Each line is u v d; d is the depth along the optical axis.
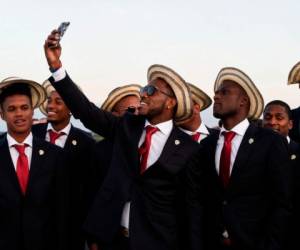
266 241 4.79
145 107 5.09
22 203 4.91
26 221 4.88
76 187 5.94
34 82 5.27
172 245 4.98
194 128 7.12
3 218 4.87
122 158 5.05
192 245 4.94
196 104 7.00
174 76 5.12
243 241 4.82
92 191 5.89
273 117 6.39
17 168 4.99
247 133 5.04
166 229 4.94
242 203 4.91
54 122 6.28
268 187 4.93
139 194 4.90
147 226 4.88
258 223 4.89
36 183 4.96
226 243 4.91
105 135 5.32
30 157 5.09
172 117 5.27
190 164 5.06
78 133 6.29
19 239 4.87
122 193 4.85
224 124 5.17
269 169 4.87
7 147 5.04
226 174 4.97
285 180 4.82
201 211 5.09
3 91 5.07
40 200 4.95
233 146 5.05
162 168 4.93
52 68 4.88
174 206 5.07
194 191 5.08
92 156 6.01
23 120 5.01
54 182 5.11
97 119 5.14
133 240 4.78
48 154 5.12
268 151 4.91
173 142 5.06
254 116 5.27
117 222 4.79
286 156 4.89
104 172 5.77
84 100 5.03
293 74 6.53
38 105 5.64
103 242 4.81
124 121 5.22
